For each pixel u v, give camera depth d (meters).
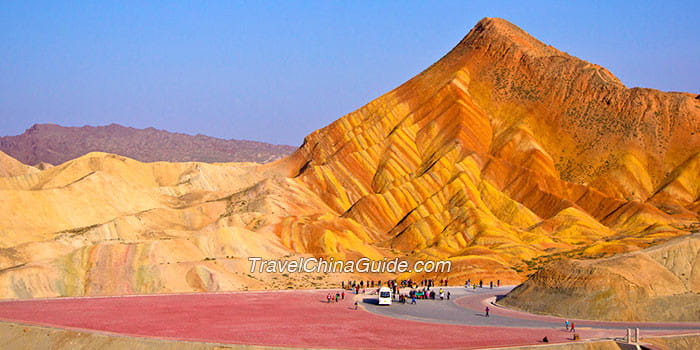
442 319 68.94
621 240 118.31
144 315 68.06
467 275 104.88
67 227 128.12
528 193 151.62
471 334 60.34
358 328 63.00
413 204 148.12
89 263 89.94
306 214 142.25
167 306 74.75
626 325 65.81
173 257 96.56
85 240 117.56
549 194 149.12
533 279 79.75
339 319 68.12
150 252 94.69
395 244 132.88
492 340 57.50
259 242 110.88
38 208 127.75
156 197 156.38
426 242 132.25
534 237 129.62
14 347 57.25
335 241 117.62
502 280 103.50
